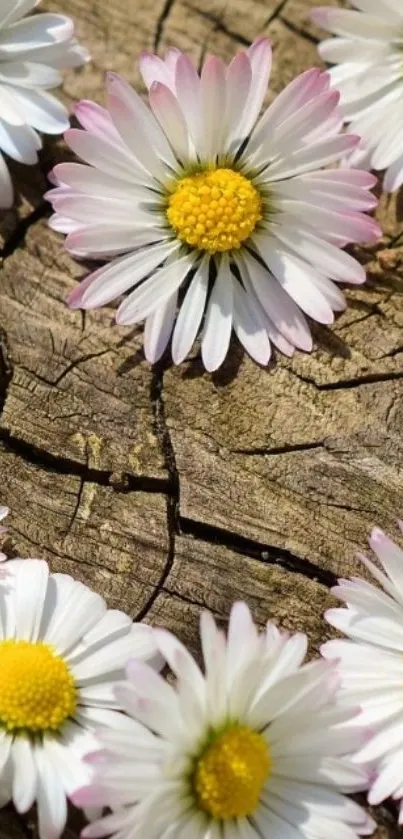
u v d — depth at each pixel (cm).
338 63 18
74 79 19
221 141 17
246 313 18
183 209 17
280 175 17
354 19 18
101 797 15
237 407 18
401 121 18
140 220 17
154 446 17
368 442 17
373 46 18
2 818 17
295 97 17
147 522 17
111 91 17
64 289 18
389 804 17
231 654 16
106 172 17
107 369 18
